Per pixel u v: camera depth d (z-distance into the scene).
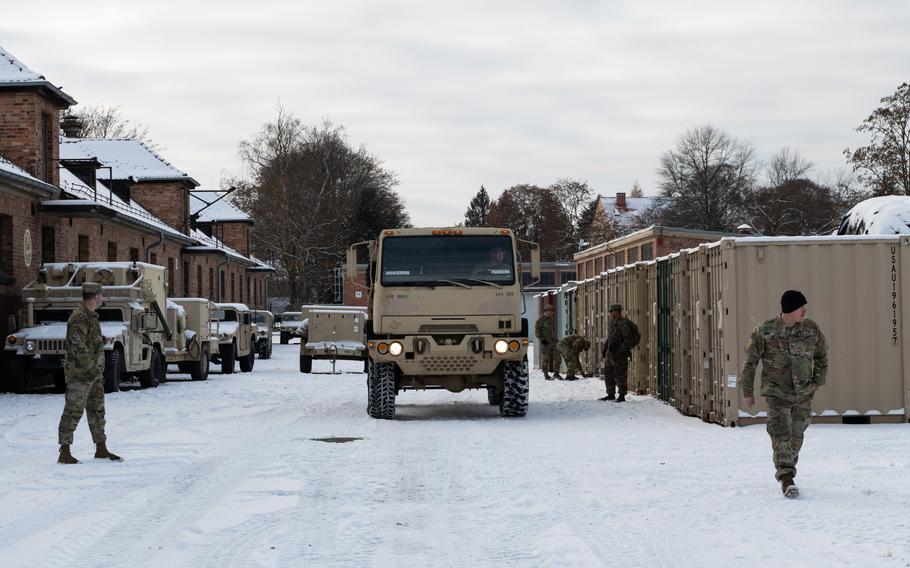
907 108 54.09
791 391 8.87
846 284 14.96
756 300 15.00
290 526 7.93
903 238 14.96
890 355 14.95
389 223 91.12
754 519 7.86
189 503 8.99
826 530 7.33
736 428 14.72
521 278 17.58
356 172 84.31
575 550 6.95
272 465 11.36
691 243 51.69
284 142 79.25
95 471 10.97
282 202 76.00
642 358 22.08
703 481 9.80
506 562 6.72
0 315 25.97
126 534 7.67
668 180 83.44
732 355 14.94
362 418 17.45
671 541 7.22
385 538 7.46
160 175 48.81
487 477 10.34
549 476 10.34
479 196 174.88
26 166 29.19
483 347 17.05
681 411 17.58
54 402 21.17
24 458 12.09
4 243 26.97
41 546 7.23
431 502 8.96
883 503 8.29
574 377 28.22
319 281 78.75
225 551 7.07
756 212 83.38
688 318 17.44
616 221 107.94
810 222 83.19
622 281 24.14
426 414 18.52
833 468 10.35
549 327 29.19
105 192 40.72
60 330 24.03
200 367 30.02
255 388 26.05
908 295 14.95
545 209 125.25
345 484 9.95
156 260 43.19
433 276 17.17
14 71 29.12
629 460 11.47
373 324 17.52
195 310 30.14
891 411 14.89
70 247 31.48
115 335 23.80
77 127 51.34
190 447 13.12
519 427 15.55
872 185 55.69
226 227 65.50
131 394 23.42
